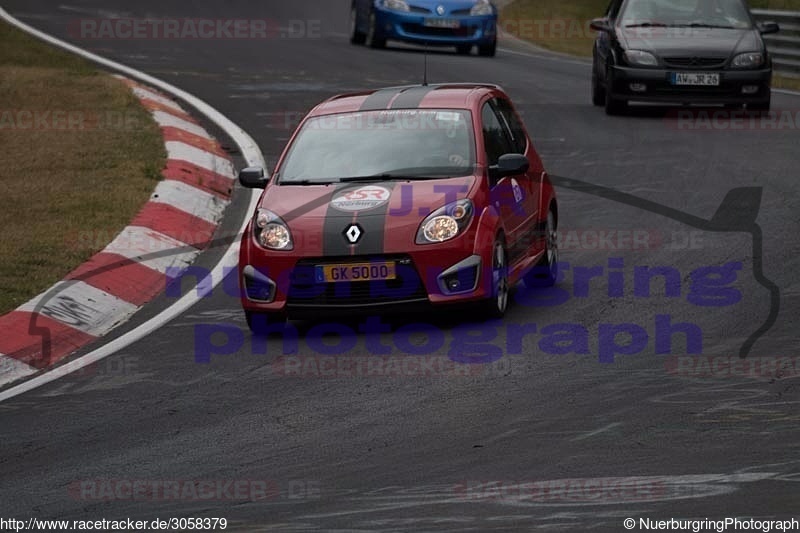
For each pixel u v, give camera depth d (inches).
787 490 783.7
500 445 898.7
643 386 1032.2
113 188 1887.3
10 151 2144.4
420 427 951.0
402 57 3329.2
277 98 2674.7
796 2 4343.0
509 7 4832.7
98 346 1268.5
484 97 1427.2
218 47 3499.0
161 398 1072.8
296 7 4537.4
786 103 2716.5
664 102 2488.9
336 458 888.9
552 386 1044.5
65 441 971.9
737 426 917.8
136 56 3257.9
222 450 924.0
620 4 2650.1
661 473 823.7
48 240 1611.7
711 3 2630.4
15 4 4266.7
